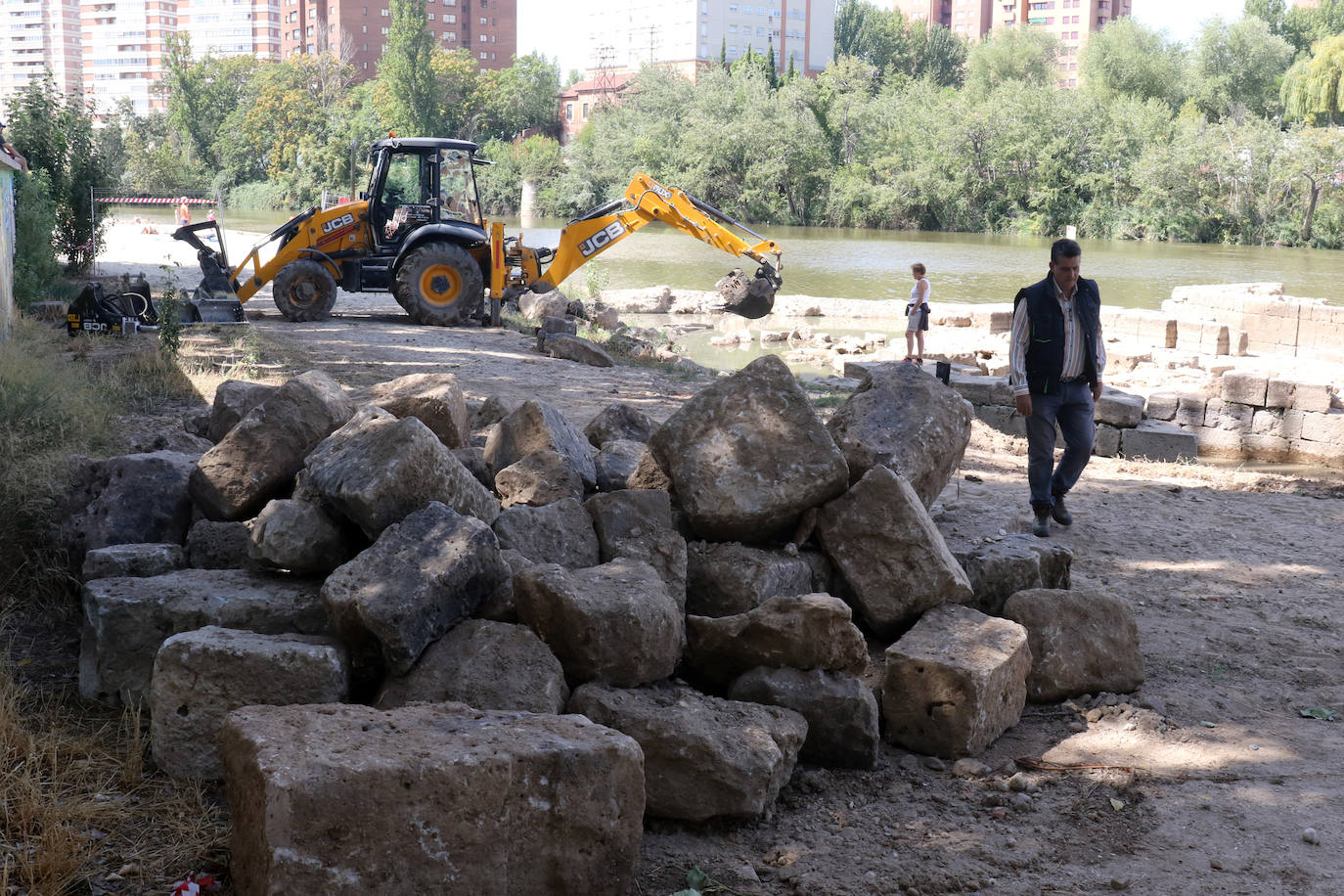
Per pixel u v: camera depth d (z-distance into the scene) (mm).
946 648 4434
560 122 128875
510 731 3154
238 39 171250
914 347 22094
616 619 3963
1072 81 171875
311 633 4184
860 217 83000
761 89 91000
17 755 3797
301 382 5328
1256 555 7355
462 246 20031
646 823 3738
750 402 4965
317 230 19766
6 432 7230
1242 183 70250
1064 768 4199
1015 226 79188
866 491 4926
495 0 154875
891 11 148750
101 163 28125
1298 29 114562
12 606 5156
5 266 16297
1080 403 7254
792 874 3432
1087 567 6848
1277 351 22219
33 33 180125
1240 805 3924
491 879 2928
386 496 4305
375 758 2848
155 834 3438
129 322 15852
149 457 5426
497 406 7570
